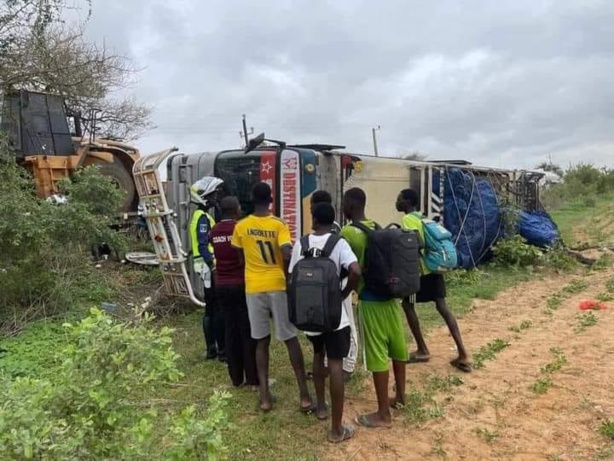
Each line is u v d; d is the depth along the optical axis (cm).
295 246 461
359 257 454
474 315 818
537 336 699
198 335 714
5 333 657
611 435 428
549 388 525
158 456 262
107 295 793
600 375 549
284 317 489
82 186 823
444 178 1084
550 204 2658
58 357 288
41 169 1119
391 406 501
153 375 275
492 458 410
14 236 670
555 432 443
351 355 546
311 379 568
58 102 1195
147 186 781
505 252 1175
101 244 871
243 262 510
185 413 273
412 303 602
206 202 648
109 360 271
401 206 590
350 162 851
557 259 1153
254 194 504
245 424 471
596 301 865
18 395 256
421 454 420
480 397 516
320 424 469
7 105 1105
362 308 462
